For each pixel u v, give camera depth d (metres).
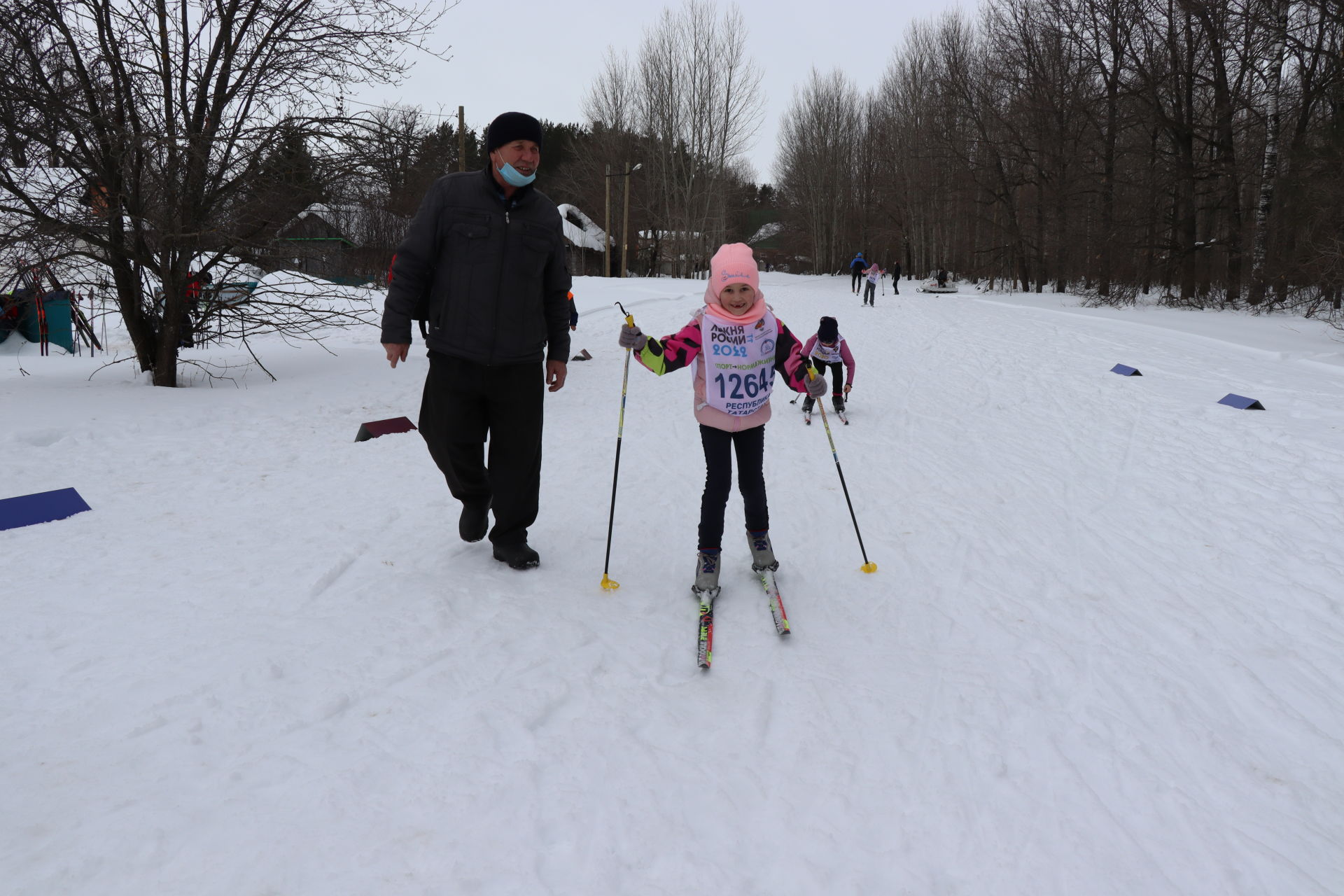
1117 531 4.56
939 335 15.10
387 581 3.56
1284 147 18.67
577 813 2.09
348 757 2.29
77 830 1.93
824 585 3.75
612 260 55.19
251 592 3.38
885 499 5.15
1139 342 13.37
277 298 10.96
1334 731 2.61
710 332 3.35
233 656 2.82
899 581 3.81
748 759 2.38
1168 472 5.73
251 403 7.65
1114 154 24.81
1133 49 22.67
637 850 1.97
